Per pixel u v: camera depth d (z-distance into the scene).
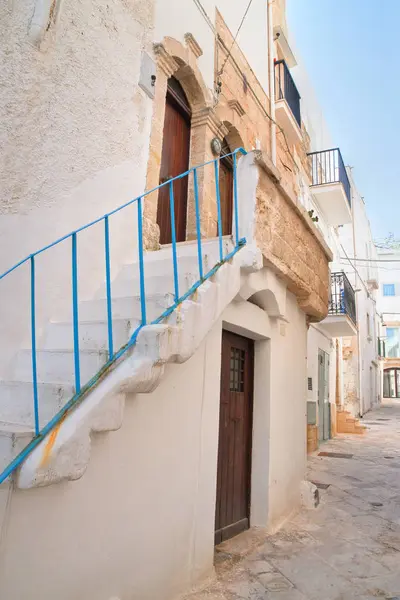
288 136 9.23
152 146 4.38
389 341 35.47
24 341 2.84
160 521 2.84
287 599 3.04
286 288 4.97
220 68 6.14
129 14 4.17
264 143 7.66
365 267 23.27
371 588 3.27
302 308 5.69
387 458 9.17
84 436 1.93
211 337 3.63
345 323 11.52
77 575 2.15
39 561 1.94
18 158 2.88
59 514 2.06
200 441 3.36
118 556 2.45
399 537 4.45
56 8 3.20
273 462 4.64
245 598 3.03
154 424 2.84
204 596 3.03
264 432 4.62
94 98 3.61
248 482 4.56
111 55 3.86
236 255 3.31
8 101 2.83
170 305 2.59
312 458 9.02
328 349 13.09
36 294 2.96
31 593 1.88
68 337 2.81
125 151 3.96
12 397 2.38
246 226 3.53
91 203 3.51
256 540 4.12
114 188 3.78
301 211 4.60
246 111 6.90
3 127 2.79
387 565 3.71
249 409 4.73
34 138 3.01
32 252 2.94
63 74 3.29
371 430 14.55
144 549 2.67
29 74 2.99
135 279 3.30
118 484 2.48
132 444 2.62
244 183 3.63
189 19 5.36
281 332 5.11
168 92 5.26
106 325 2.60
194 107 5.71
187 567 3.08
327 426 12.31
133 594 2.54
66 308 3.18
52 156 3.15
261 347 4.84
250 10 7.48
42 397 2.23
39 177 3.03
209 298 2.81
